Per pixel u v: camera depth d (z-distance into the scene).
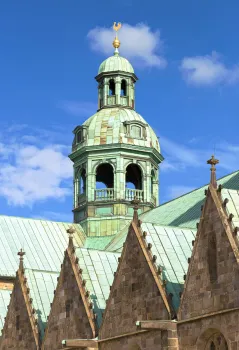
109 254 59.59
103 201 89.50
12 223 89.75
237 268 43.31
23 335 61.47
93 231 89.50
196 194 77.06
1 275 82.19
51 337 57.81
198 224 46.88
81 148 91.25
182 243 53.88
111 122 91.12
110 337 51.84
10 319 63.78
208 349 45.31
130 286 50.97
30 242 87.75
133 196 89.81
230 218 44.75
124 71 93.50
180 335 46.59
